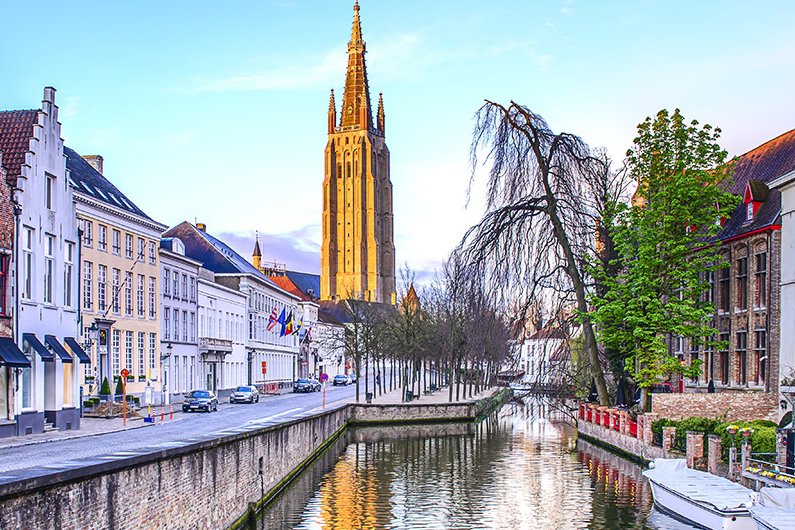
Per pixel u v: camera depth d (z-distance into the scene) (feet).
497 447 162.09
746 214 154.20
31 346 119.34
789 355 132.16
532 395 137.08
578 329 148.15
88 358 136.05
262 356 324.19
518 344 131.44
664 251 133.80
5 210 114.83
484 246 126.62
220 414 177.47
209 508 69.00
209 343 249.34
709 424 117.70
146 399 182.80
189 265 237.66
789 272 132.77
